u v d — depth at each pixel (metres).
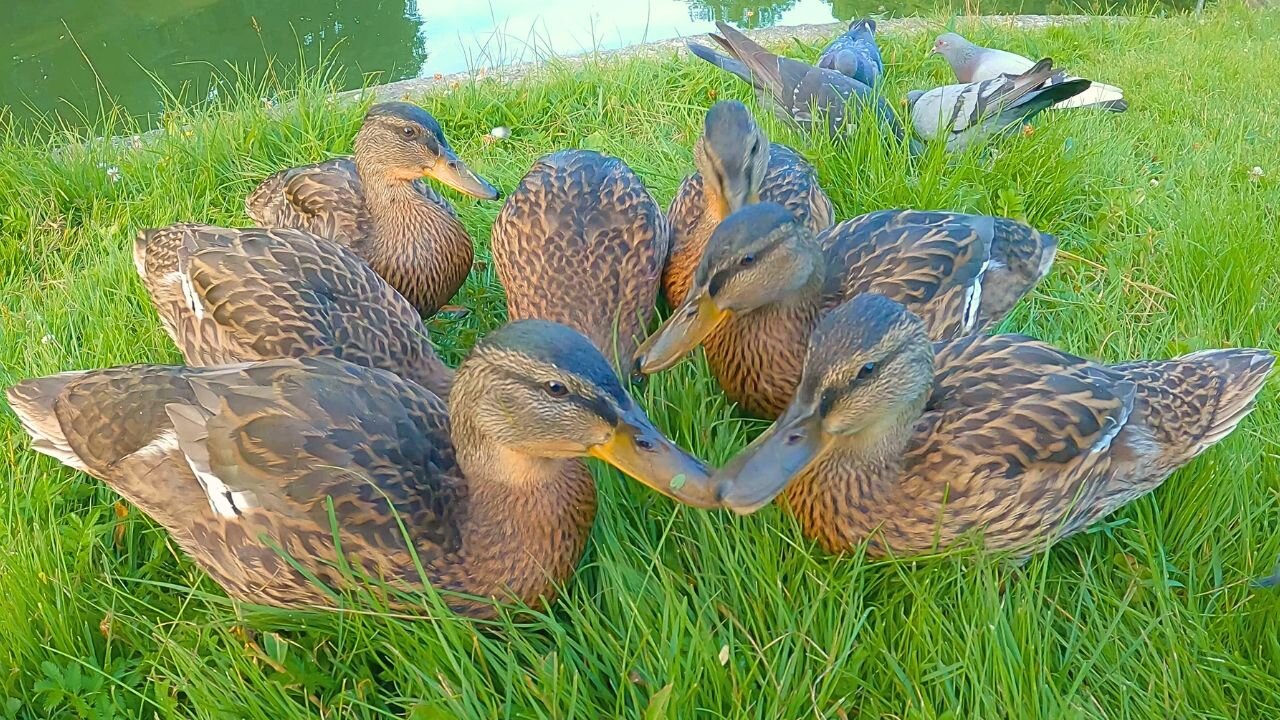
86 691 0.41
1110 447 0.45
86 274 0.67
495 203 0.77
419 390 0.47
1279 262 0.64
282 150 0.85
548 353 0.40
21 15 1.33
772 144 0.73
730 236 0.51
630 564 0.44
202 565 0.44
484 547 0.42
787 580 0.44
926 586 0.41
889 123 0.81
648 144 0.83
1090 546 0.46
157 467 0.44
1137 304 0.62
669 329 0.52
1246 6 1.51
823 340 0.42
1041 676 0.38
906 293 0.56
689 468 0.40
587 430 0.40
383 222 0.67
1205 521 0.45
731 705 0.38
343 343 0.54
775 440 0.41
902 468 0.44
